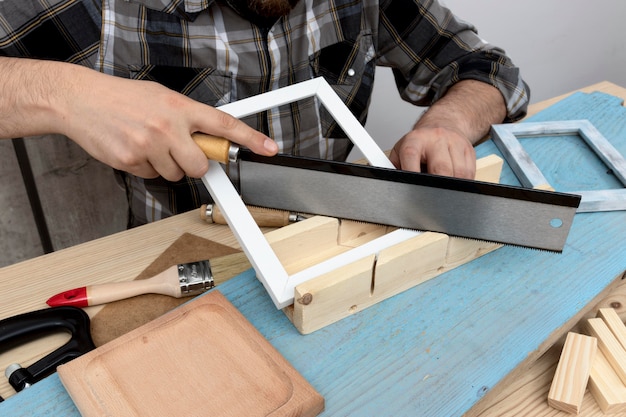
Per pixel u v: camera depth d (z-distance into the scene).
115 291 0.73
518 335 0.61
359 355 0.58
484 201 0.65
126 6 1.00
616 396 0.60
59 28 0.98
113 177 1.39
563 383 0.61
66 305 0.72
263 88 1.14
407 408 0.53
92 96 0.71
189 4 1.01
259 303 0.65
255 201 0.74
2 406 0.53
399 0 1.22
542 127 0.98
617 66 2.33
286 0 1.04
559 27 2.01
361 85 1.25
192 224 0.89
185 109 0.67
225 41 1.07
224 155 0.66
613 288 0.74
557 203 0.64
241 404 0.50
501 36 1.90
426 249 0.64
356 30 1.19
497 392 0.59
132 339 0.56
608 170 0.90
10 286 0.76
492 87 1.13
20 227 1.34
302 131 1.21
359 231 0.73
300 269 0.68
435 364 0.57
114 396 0.51
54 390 0.54
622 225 0.78
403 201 0.67
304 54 1.16
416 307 0.64
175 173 0.72
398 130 1.95
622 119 1.03
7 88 0.76
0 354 0.67
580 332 0.70
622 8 2.14
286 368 0.54
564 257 0.72
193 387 0.52
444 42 1.24
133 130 0.68
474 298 0.65
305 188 0.70
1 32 0.95
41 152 1.25
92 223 1.45
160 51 1.04
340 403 0.54
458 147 0.86
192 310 0.60
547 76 2.14
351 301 0.62
